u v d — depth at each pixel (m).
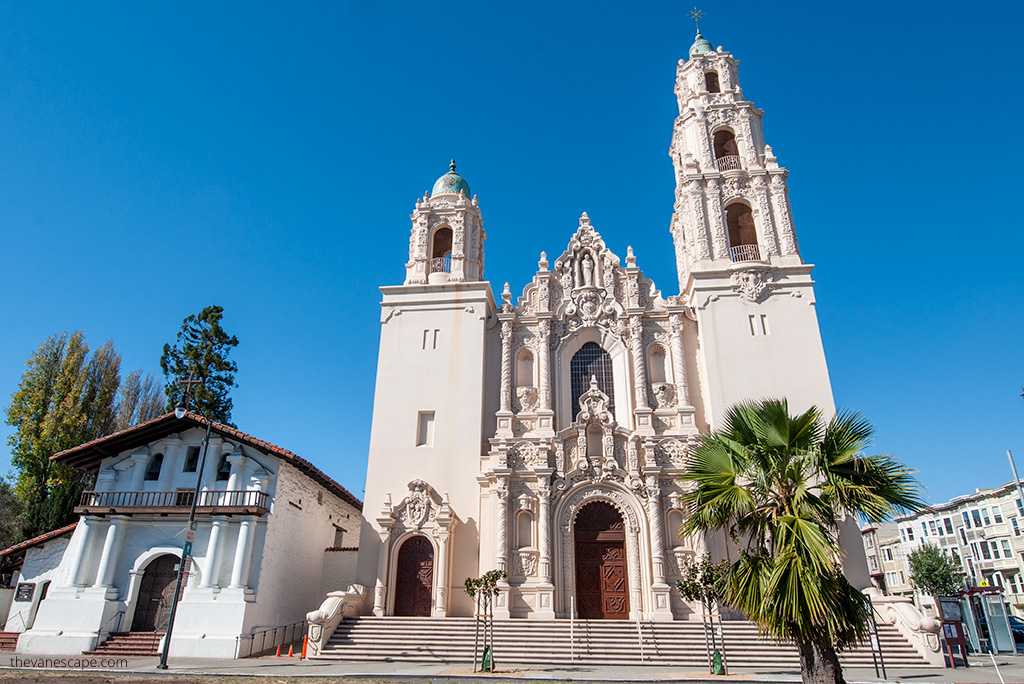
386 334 36.72
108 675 19.72
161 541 29.67
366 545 31.66
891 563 78.25
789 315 34.12
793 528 14.99
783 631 14.68
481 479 32.22
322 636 26.12
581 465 31.34
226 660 25.36
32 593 30.47
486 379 36.25
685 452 31.53
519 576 29.98
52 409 42.72
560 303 37.97
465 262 39.34
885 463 15.86
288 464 31.88
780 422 16.56
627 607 29.81
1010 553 61.03
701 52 43.88
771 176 38.12
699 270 35.56
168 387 47.94
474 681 18.92
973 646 29.62
